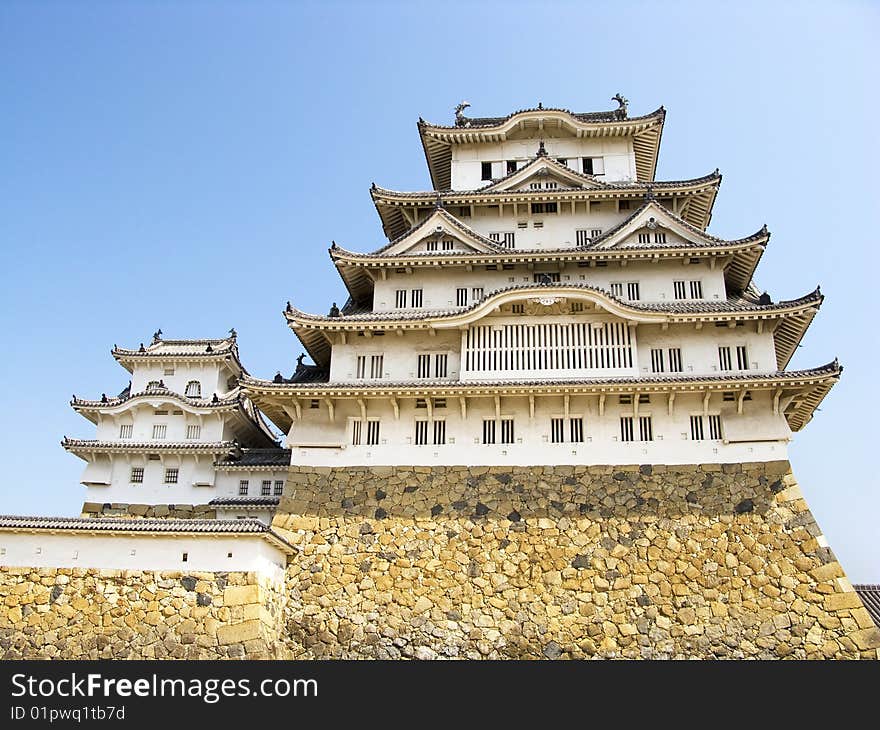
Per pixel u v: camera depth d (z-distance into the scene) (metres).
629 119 49.38
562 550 36.09
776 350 44.25
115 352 56.31
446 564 36.34
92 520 33.59
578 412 38.78
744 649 33.34
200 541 32.94
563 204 46.31
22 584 32.12
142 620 31.56
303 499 38.47
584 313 40.06
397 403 39.59
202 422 53.12
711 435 37.94
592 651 33.94
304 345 43.69
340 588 36.19
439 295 43.50
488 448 38.62
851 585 34.00
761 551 35.12
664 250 41.50
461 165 51.16
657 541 35.88
